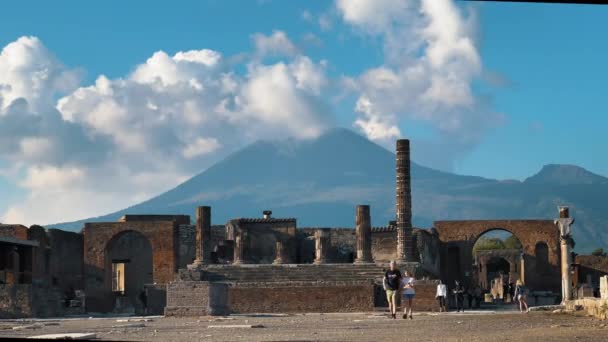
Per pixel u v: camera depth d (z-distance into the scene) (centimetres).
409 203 8856
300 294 7500
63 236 9438
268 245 9919
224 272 8419
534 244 10662
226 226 10106
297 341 2925
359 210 8850
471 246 10656
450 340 2855
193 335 3497
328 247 9769
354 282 7756
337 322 4631
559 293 10362
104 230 9500
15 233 8769
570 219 7381
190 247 9994
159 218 10850
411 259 8819
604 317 4166
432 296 7525
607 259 11612
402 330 3591
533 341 2727
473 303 8912
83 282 9462
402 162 8906
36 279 8481
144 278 10338
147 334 3647
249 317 5794
